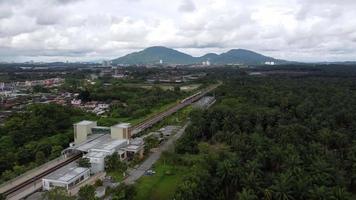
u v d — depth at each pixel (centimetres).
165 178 12519
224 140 15362
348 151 13375
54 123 18775
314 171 10775
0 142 15588
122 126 16050
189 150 14912
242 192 9612
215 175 11106
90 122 16675
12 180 11544
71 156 14212
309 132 15388
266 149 12731
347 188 11131
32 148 14888
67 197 9431
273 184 10050
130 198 10350
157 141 16338
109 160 13088
